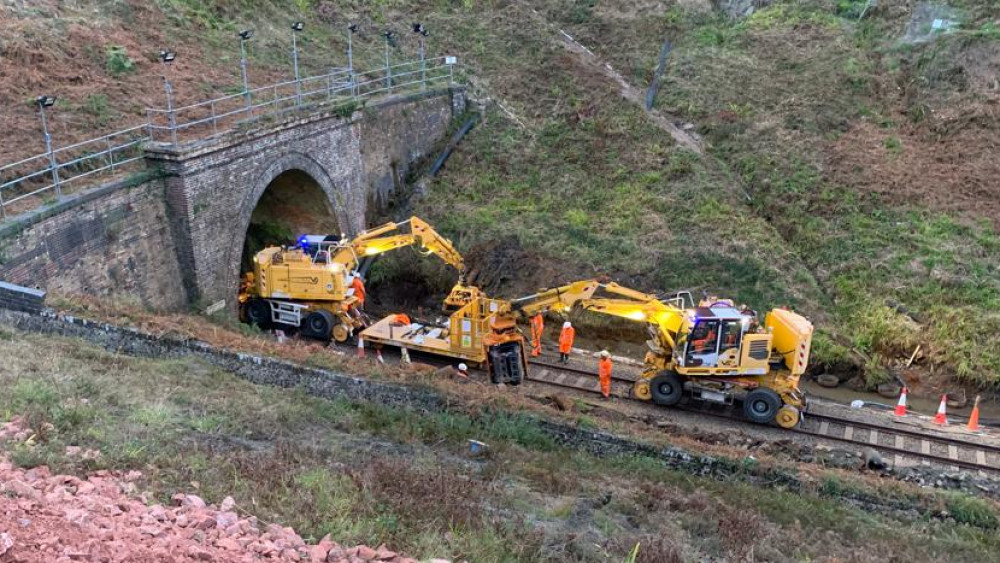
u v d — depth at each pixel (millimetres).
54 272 17641
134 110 23984
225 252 22047
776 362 18578
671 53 37062
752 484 14438
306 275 22031
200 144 20656
